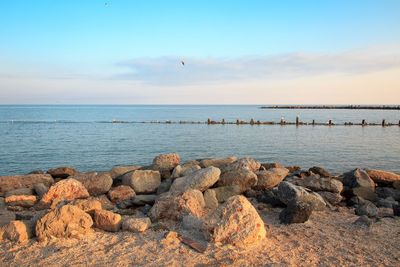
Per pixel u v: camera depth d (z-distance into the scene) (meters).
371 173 12.98
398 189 12.59
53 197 10.41
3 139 36.47
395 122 63.91
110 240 7.26
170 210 8.84
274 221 9.00
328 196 11.12
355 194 11.52
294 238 7.63
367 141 35.41
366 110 136.00
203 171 10.76
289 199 9.58
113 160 24.88
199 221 7.92
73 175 13.17
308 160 24.88
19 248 6.84
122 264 6.19
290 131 46.12
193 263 6.22
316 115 94.12
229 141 35.25
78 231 7.46
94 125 57.09
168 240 7.16
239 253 6.63
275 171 12.20
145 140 36.06
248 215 7.26
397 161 24.52
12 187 12.52
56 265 6.14
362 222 8.65
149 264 6.19
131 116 92.62
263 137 38.94
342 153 27.86
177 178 11.16
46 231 7.27
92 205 8.53
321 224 8.69
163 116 92.69
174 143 33.66
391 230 8.24
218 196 10.69
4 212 9.79
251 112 124.69
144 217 8.92
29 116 89.62
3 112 120.50
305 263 6.38
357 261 6.53
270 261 6.38
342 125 55.44
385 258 6.68
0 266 6.10
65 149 29.62
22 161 24.36
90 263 6.22
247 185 11.36
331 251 6.96
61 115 97.31
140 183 11.82
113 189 11.46
